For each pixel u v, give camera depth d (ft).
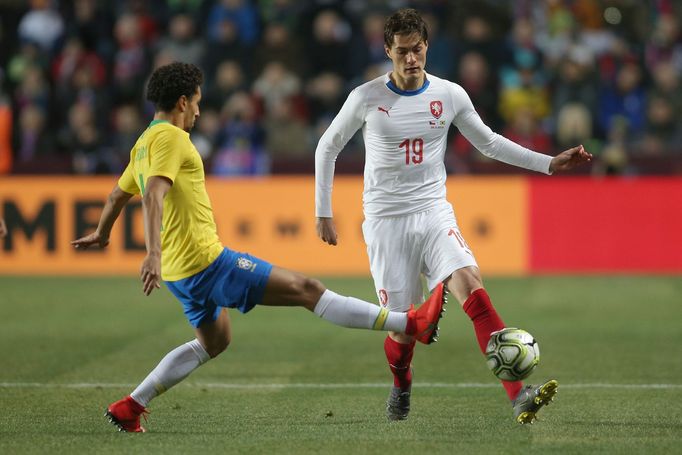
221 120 178.09
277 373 90.74
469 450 60.70
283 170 174.81
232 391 82.43
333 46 191.21
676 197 157.17
